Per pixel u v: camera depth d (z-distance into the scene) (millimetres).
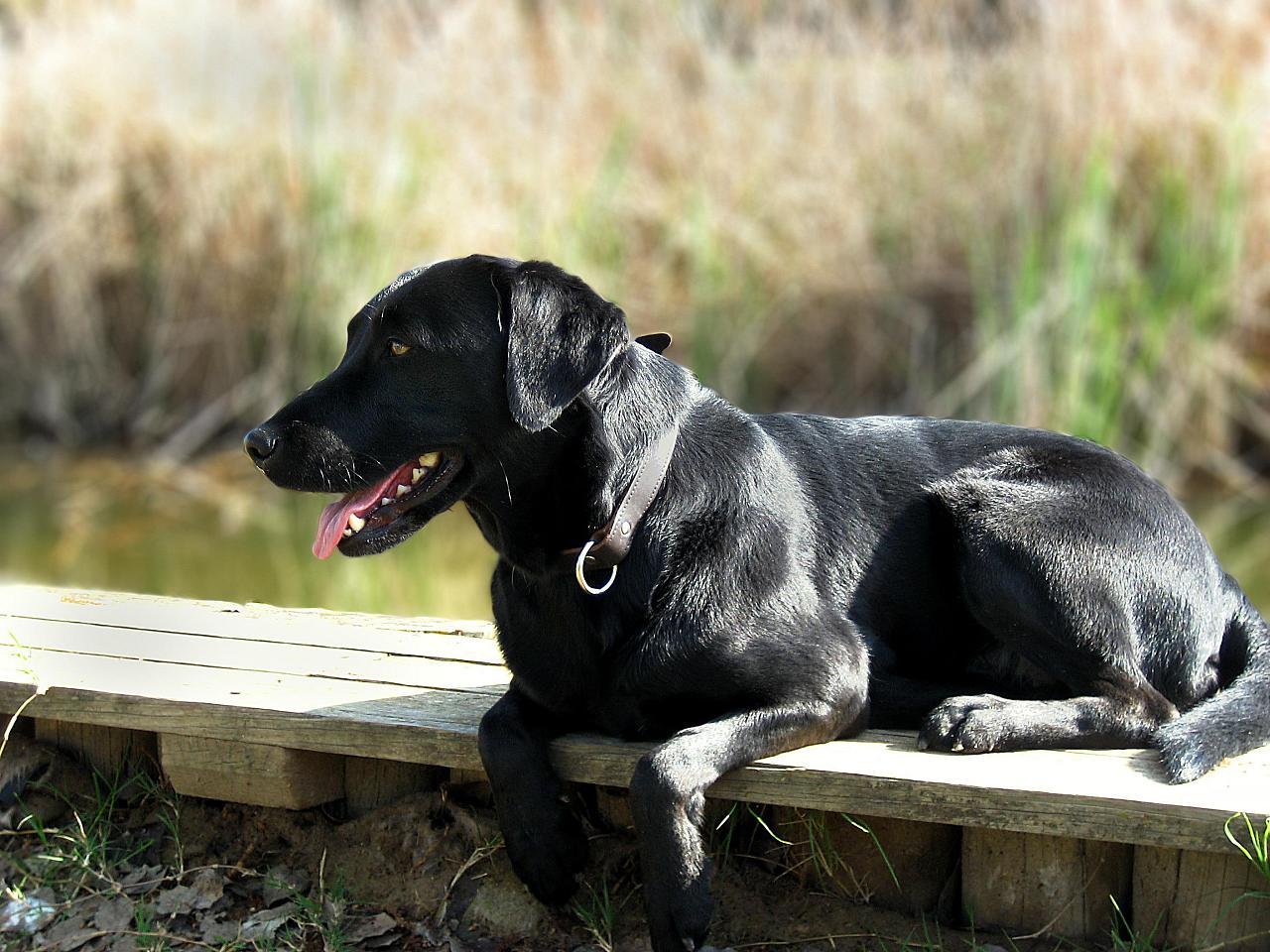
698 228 17766
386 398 5551
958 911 5734
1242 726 5523
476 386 5531
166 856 6273
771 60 18562
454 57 18750
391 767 6254
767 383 18297
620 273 18266
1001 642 6152
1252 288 16891
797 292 17953
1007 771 5375
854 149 17922
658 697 5621
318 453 5500
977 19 18203
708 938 5602
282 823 6289
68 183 20250
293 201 19016
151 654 6918
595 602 5641
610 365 5547
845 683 5703
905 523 6293
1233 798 5086
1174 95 16438
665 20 18828
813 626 5730
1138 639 6043
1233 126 16250
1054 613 5902
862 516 6230
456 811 6062
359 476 5551
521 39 19000
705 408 6000
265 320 19562
